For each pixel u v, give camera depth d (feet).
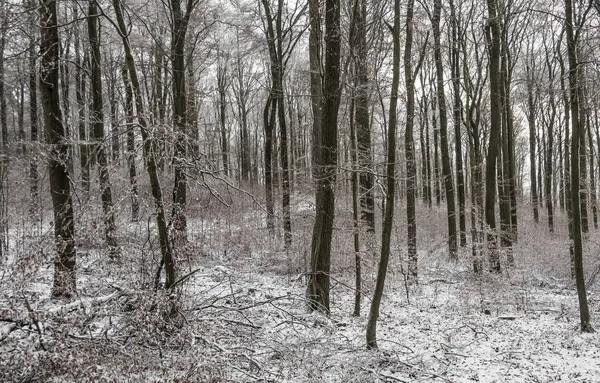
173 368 17.61
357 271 33.24
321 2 32.99
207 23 51.08
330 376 20.71
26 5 25.44
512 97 69.41
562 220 82.99
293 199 52.06
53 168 26.94
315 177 32.19
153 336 18.92
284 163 60.75
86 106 28.81
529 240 62.28
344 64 33.73
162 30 47.50
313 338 23.08
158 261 22.52
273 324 25.89
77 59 52.01
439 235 68.74
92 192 21.06
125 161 21.75
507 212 55.01
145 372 17.53
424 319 33.81
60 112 28.32
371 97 42.45
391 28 34.65
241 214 51.31
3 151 43.55
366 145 42.52
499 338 29.50
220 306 23.26
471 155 55.72
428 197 96.68
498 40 44.83
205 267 34.78
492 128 44.62
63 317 16.76
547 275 53.01
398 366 23.00
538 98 72.49
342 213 41.70
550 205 72.38
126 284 20.83
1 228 35.19
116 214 20.77
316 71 33.81
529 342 28.60
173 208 22.38
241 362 20.38
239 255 46.19
